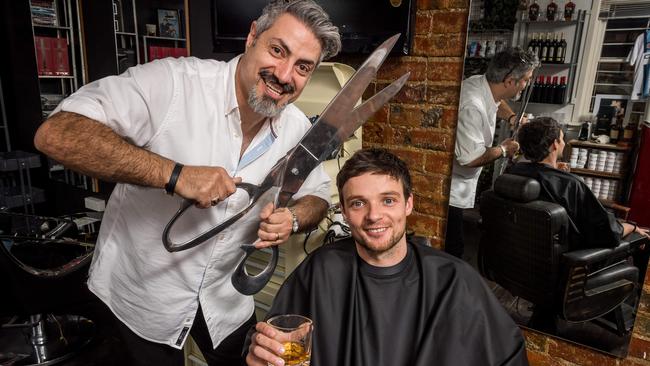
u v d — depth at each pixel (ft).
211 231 3.00
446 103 5.30
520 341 3.38
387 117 5.82
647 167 4.24
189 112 3.52
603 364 4.85
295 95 3.47
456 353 3.42
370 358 3.57
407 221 5.95
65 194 9.93
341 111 3.37
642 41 4.07
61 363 6.68
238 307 4.62
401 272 3.68
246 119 3.71
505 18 4.67
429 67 5.34
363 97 5.97
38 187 9.96
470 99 5.05
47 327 7.34
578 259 4.74
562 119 4.58
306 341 2.91
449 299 3.54
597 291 4.71
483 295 3.56
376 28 5.41
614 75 4.27
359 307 3.68
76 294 5.82
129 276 4.07
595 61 4.32
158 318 4.11
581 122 4.49
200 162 3.63
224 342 4.61
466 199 5.35
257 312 5.48
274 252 3.51
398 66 5.57
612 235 4.50
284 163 3.27
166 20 9.94
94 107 2.93
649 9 3.98
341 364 3.62
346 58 6.16
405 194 3.59
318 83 5.80
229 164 3.77
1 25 9.43
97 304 8.32
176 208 3.75
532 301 5.08
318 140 3.36
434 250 3.89
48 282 5.51
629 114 4.22
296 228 3.70
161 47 9.98
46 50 9.12
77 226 7.47
